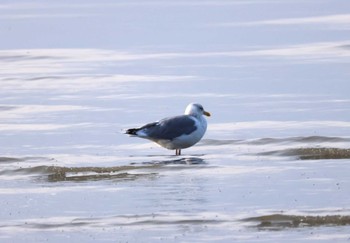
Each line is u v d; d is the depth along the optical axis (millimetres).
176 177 22016
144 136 24547
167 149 25828
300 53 45469
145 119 30938
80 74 41312
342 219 18000
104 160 24391
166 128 24484
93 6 69688
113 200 20016
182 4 69250
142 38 53719
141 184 21406
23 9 69375
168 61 44688
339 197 19656
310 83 36844
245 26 57031
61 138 27812
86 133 28562
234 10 65312
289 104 32500
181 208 19172
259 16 62000
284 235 17234
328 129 27797
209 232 17547
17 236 17656
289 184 20938
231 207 19141
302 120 29547
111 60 45562
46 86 38438
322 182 21047
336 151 24234
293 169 22500
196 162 23766
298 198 19672
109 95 35812
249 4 68562
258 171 22391
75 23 60500
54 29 57969
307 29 54438
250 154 24656
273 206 19078
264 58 44406
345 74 38656
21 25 60094
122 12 65500
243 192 20344
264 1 70250
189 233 17531
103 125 29922
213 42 51031
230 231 17578
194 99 34375
